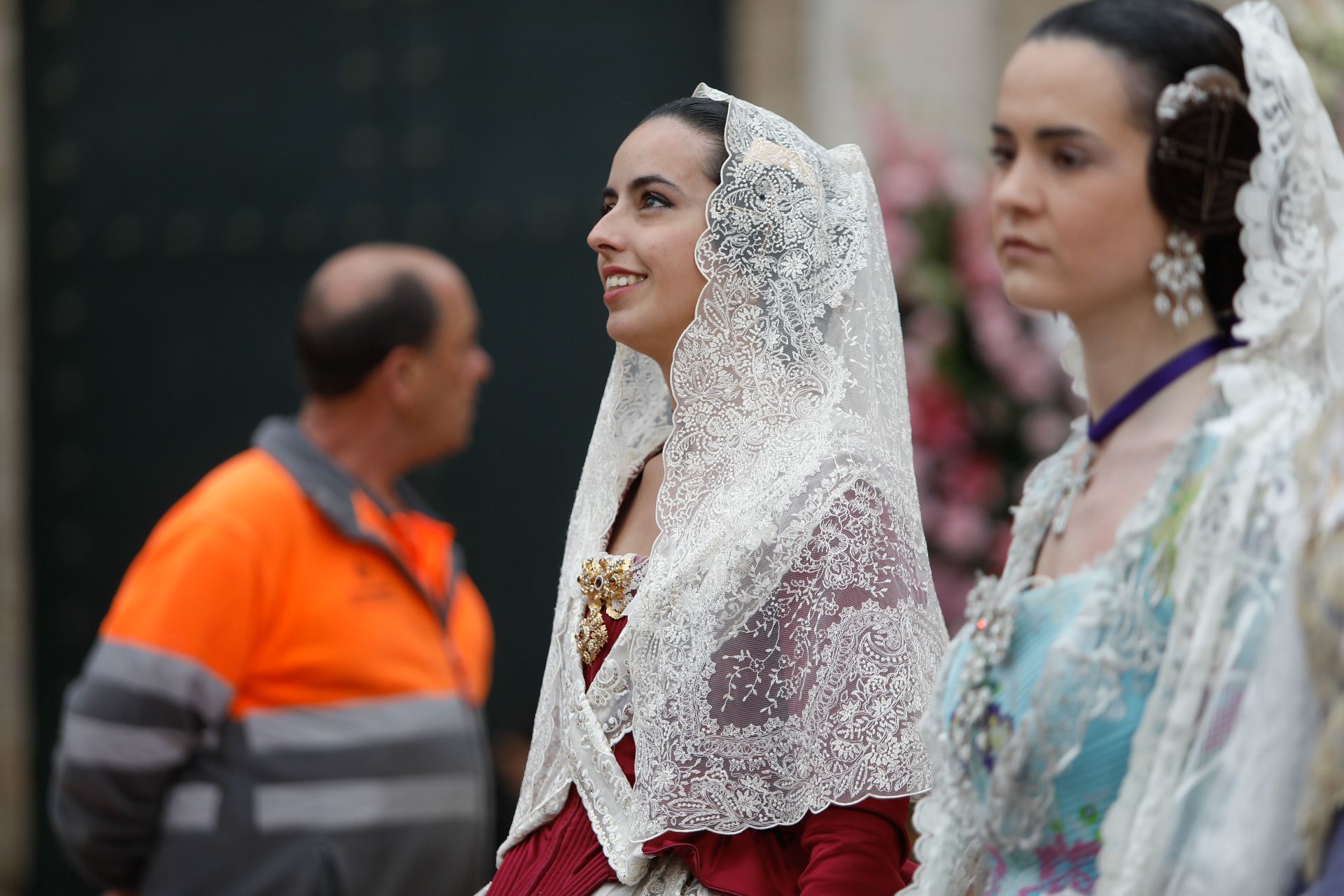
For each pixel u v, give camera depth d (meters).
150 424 16.70
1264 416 3.96
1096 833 4.14
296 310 16.48
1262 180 4.00
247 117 16.58
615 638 5.66
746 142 5.70
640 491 6.18
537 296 16.09
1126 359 4.25
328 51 16.45
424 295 9.41
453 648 9.37
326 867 8.59
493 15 16.17
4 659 16.64
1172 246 4.06
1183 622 3.94
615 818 5.45
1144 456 4.23
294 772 8.63
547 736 5.96
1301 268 4.04
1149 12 4.05
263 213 16.53
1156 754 3.94
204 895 8.55
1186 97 3.97
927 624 5.45
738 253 5.60
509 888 5.70
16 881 16.56
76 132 16.81
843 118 14.34
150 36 16.70
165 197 16.70
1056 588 4.28
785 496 5.35
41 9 16.83
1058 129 4.04
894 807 5.25
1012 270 4.16
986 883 4.59
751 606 5.29
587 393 16.00
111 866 8.66
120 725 8.35
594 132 16.00
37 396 16.84
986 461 10.45
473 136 16.22
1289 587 3.63
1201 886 3.72
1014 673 4.33
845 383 5.57
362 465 9.40
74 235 16.81
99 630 16.69
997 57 14.44
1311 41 7.18
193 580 8.47
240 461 9.09
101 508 16.73
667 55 15.85
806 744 5.20
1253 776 3.64
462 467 16.16
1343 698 3.43
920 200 10.62
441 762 9.00
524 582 16.08
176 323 16.70
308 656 8.71
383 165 16.34
